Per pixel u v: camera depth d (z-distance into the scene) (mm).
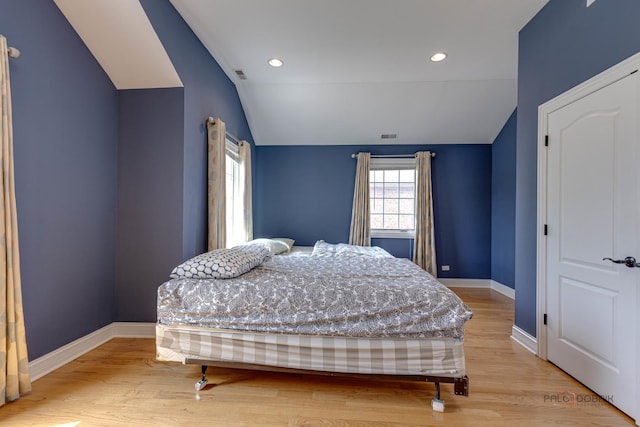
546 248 2127
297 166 4566
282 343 1675
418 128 4223
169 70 2275
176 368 1947
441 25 2428
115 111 2396
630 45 1555
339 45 2742
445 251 4473
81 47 2096
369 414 1524
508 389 1759
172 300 1772
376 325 1610
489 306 3428
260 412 1530
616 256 1617
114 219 2398
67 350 1999
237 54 2906
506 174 4008
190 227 2504
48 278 1875
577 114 1877
